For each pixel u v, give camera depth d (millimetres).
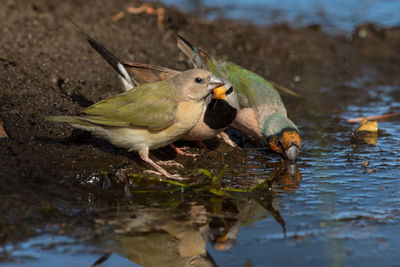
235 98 11391
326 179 10672
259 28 21312
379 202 9539
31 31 16344
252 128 13039
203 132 11445
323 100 16453
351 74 19109
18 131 11438
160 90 10141
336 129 14117
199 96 9984
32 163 10297
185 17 20531
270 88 13500
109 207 9031
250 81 13578
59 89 13672
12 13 17438
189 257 7652
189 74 9938
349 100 16594
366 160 11859
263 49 19812
